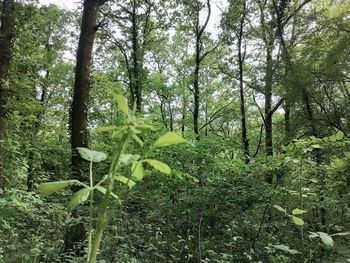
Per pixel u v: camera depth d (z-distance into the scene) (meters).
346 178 6.10
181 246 6.65
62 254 5.17
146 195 7.50
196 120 20.81
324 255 5.83
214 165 7.67
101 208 1.29
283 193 6.50
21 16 10.88
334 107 13.42
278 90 15.78
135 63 19.92
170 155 7.38
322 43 13.61
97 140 9.30
